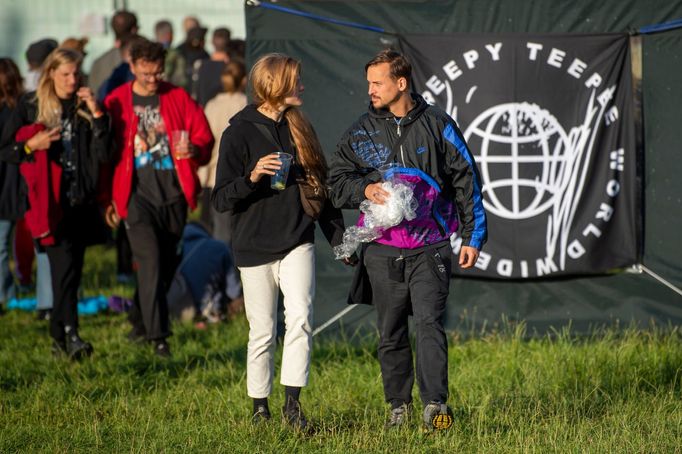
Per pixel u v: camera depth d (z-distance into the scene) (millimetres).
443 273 18766
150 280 26547
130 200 26547
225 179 19062
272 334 19578
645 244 27125
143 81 26375
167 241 27438
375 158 18719
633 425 19312
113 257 43750
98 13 62125
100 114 25578
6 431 20031
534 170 26734
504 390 22203
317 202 19281
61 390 23250
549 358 24359
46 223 25375
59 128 25281
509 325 27312
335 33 26875
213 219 36312
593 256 26906
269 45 26859
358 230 18641
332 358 25859
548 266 26922
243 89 36625
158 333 26500
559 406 20594
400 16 26828
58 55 25531
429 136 18453
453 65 26625
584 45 26469
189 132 26891
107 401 22453
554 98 26578
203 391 22750
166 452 18375
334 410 20984
